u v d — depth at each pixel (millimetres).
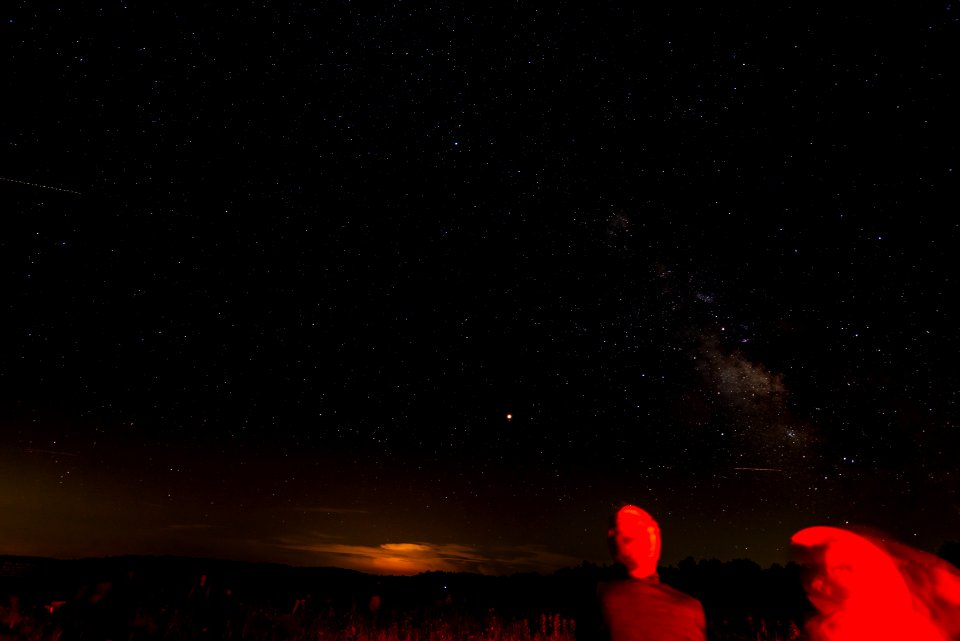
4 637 4727
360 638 6285
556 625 6781
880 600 3414
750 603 8711
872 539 3691
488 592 10391
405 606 8695
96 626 5336
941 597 3418
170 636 5410
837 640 3420
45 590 6684
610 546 2742
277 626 6383
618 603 2521
